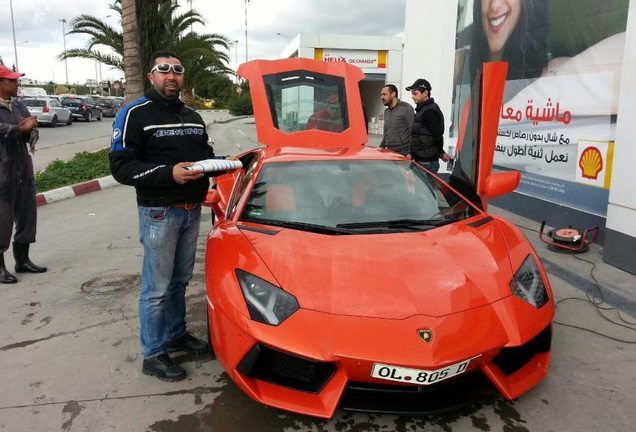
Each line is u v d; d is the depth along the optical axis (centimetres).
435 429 244
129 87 1202
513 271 268
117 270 494
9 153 455
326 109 599
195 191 293
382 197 337
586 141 525
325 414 224
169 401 271
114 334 355
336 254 271
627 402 262
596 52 507
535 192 620
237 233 302
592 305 383
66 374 302
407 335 222
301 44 2008
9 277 464
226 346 247
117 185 1055
